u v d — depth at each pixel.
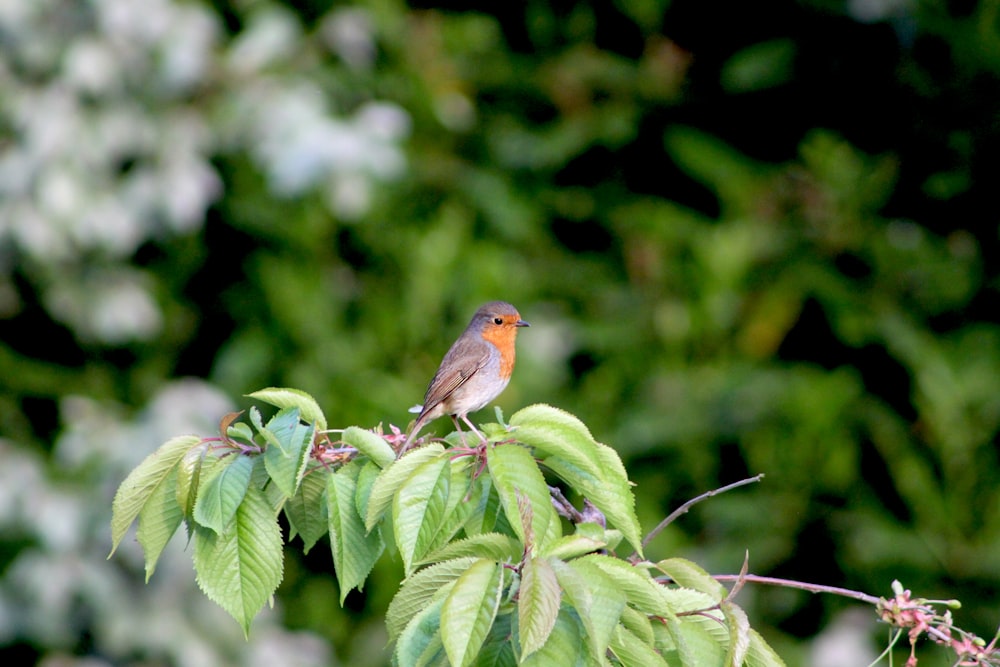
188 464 4.60
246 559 4.64
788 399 13.48
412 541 4.43
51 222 12.05
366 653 13.12
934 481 13.55
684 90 15.41
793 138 15.52
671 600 4.56
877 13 14.26
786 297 14.09
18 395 13.86
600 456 4.83
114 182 12.42
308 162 12.08
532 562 4.07
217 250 14.08
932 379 13.44
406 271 13.91
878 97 15.05
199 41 12.17
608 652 4.39
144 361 14.16
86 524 12.07
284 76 12.88
